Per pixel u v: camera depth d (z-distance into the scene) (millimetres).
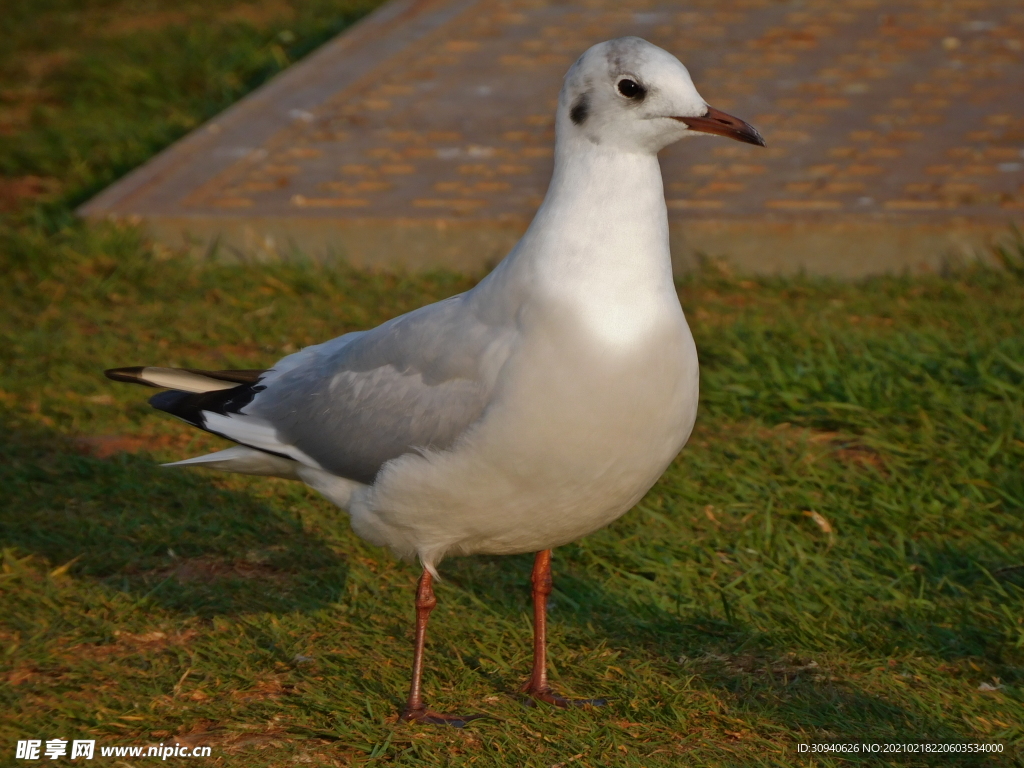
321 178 16531
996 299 13227
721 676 7676
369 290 14094
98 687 7430
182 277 14414
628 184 6453
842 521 9430
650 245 6484
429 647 7988
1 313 13352
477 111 18672
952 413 10711
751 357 11914
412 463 6848
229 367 12062
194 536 9242
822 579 8672
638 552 9078
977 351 11664
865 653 7910
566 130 6566
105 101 20844
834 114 17922
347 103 19109
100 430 10969
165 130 19094
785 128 17516
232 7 26125
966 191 15164
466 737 7039
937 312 12898
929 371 11461
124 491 9797
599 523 7039
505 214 14961
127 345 12625
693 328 12781
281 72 21078
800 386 11312
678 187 15820
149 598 8398
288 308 13555
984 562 8812
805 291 13852
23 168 18156
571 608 8508
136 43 23312
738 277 14328
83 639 7910
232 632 8039
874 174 15875
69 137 18922
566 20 22344
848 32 21234
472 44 21328
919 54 20094
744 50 20562
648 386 6469
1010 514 9453
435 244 15008
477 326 6750
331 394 7359
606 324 6387
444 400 6793
